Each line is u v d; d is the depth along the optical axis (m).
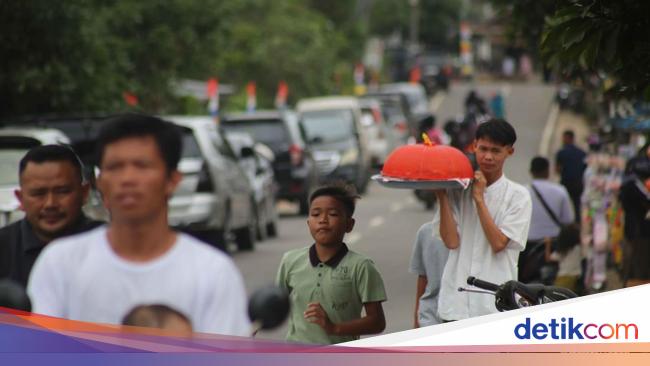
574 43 13.91
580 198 34.25
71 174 11.14
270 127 48.69
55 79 37.78
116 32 52.88
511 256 12.89
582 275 24.42
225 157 33.09
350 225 12.75
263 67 98.88
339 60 125.75
